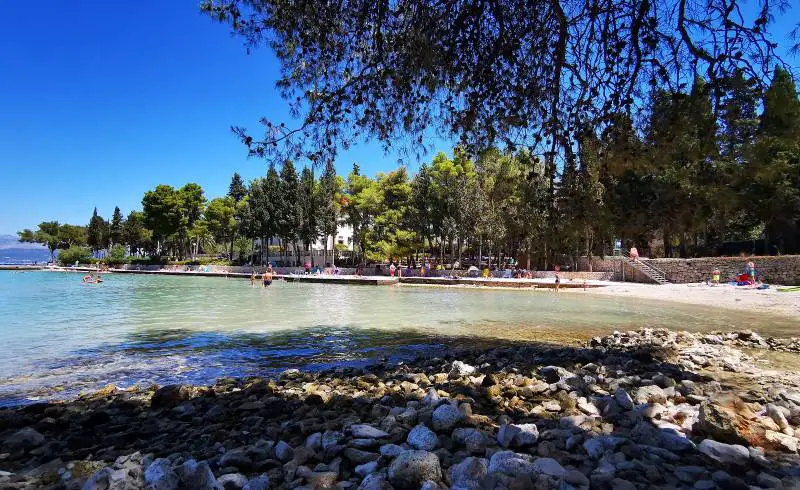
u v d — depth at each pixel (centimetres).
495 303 2477
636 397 550
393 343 1221
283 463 382
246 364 962
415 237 5159
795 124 565
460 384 632
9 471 387
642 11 656
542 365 790
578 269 4544
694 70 672
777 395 562
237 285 4197
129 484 331
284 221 6047
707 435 411
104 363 967
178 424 509
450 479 328
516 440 386
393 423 452
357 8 798
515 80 821
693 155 645
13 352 1078
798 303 2152
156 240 9269
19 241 10838
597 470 340
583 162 773
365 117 862
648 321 1697
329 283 4509
